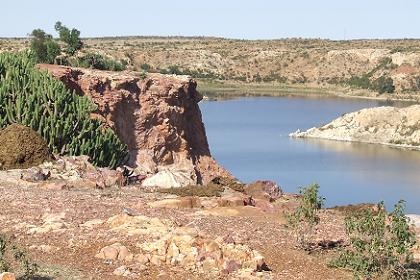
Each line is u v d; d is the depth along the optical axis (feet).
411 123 355.97
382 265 53.57
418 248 61.82
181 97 159.94
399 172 263.49
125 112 146.51
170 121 154.40
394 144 345.31
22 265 47.78
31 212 67.15
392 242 52.26
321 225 74.08
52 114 111.04
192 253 52.54
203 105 522.88
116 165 119.85
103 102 141.28
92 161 112.47
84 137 112.78
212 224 67.62
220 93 639.76
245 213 76.79
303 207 63.26
